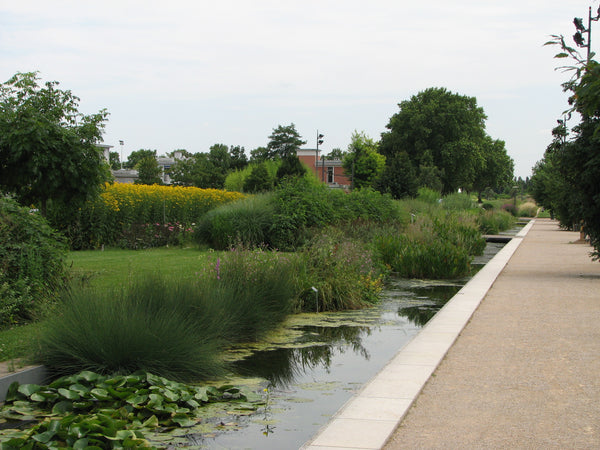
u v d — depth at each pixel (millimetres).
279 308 8578
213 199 22641
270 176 43188
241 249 9742
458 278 14438
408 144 65375
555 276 13961
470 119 65375
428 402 4719
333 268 10570
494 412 4453
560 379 5344
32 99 11180
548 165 49938
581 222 14281
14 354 5645
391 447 3766
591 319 8383
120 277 10102
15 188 11422
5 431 4238
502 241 29062
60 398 4832
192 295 6953
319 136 47344
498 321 8266
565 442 3824
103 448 3902
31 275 7352
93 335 5488
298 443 4180
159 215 19859
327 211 18312
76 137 11008
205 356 5898
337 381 5832
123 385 5039
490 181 75938
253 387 5602
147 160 59469
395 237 16672
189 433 4355
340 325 8680
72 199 11773
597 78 4500
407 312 9805
